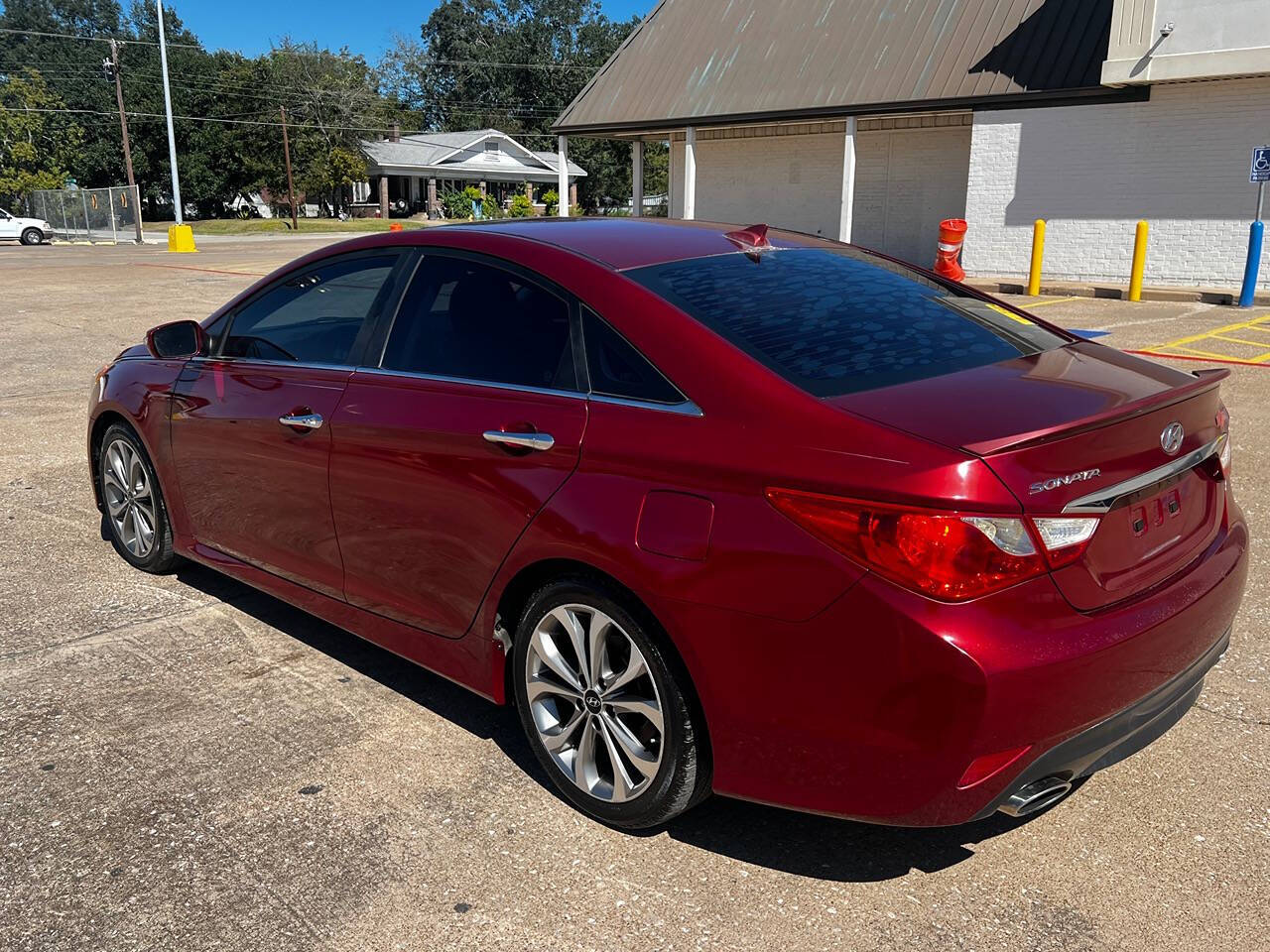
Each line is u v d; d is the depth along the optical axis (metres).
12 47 100.25
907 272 3.60
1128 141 16.61
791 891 2.60
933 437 2.29
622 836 2.83
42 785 3.09
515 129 94.44
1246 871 2.64
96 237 43.12
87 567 4.88
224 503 4.06
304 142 63.22
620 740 2.77
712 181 25.08
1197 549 2.76
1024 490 2.21
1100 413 2.41
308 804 2.98
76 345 11.78
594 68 97.62
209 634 4.15
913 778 2.28
